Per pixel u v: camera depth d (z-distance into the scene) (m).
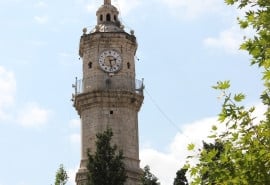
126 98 68.81
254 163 14.88
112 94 68.56
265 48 15.18
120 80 69.94
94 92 68.50
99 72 70.06
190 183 15.73
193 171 15.67
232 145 15.48
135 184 65.31
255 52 15.21
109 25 73.31
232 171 15.13
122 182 52.59
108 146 54.03
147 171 55.72
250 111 15.66
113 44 71.25
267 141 15.32
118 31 71.69
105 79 69.75
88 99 68.81
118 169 53.06
